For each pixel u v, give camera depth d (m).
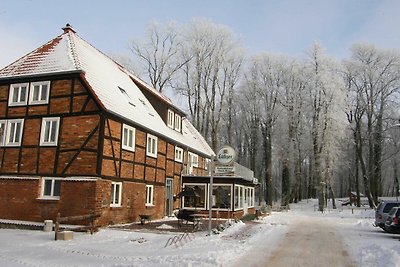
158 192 22.62
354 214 34.12
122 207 18.34
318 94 42.94
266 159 48.62
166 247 12.29
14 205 17.45
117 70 24.78
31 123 18.08
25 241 13.09
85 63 19.53
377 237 16.75
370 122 45.34
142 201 20.45
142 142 20.66
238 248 12.20
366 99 44.91
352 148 56.03
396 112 44.44
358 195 48.09
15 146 18.09
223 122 52.31
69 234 13.59
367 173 51.16
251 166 52.91
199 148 31.48
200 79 47.16
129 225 17.95
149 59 45.97
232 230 16.98
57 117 17.61
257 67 48.56
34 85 18.47
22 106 18.41
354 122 45.59
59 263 9.71
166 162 24.02
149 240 13.73
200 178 26.19
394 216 18.17
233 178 25.41
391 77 44.16
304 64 44.84
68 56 19.06
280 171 65.12
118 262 9.91
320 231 19.02
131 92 23.44
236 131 56.47
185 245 12.62
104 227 16.58
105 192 16.86
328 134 41.84
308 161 65.06
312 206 48.38
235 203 25.62
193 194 21.48
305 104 45.06
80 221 16.14
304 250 12.66
